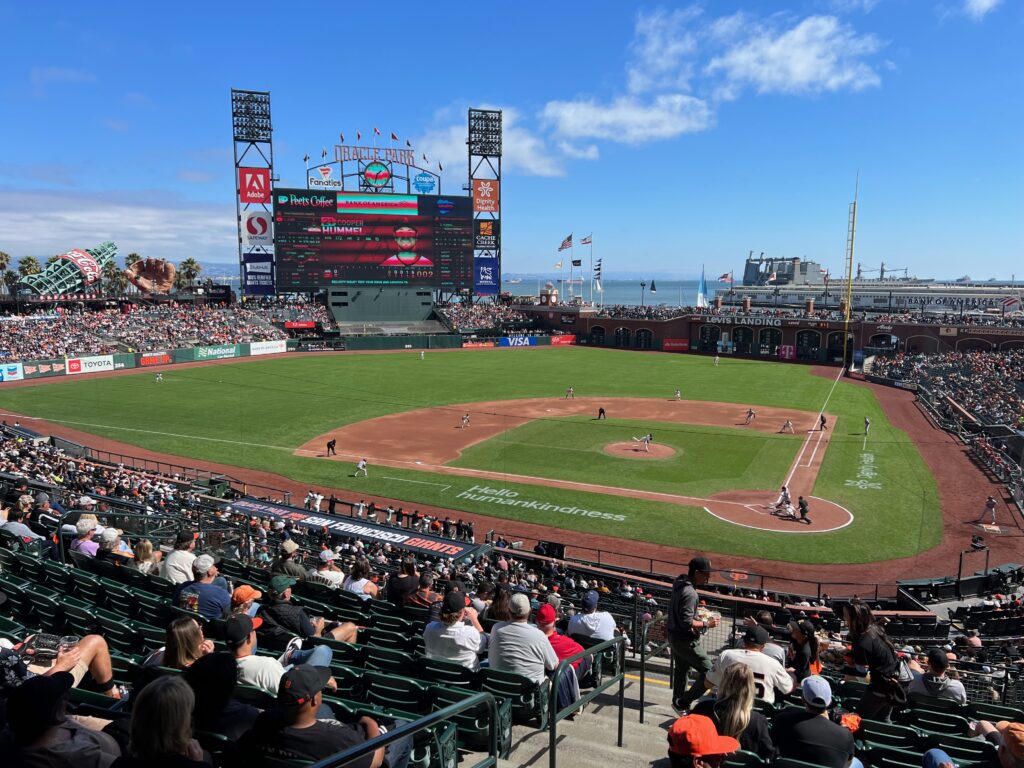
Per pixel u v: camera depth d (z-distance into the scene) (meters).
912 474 47.12
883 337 101.62
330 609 13.01
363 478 45.16
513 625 8.75
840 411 68.19
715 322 115.94
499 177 127.31
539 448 53.06
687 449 52.97
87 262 121.94
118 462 47.56
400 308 126.75
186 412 64.88
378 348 116.12
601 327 127.62
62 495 26.80
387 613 13.42
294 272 114.88
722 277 130.50
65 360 85.12
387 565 24.20
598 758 8.80
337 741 5.65
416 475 45.88
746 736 7.11
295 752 5.54
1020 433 51.34
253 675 7.58
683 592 10.21
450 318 128.12
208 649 8.22
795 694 9.98
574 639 11.75
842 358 104.69
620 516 38.41
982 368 80.12
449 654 9.32
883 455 51.81
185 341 102.19
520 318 133.38
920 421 64.12
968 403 66.19
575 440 55.59
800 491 43.06
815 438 56.81
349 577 15.65
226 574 15.91
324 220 114.69
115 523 23.02
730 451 52.47
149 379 83.38
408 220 118.81
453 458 50.16
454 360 105.00
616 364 102.25
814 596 28.91
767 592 27.69
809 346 107.69
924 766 7.21
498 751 8.05
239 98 113.81
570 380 86.75
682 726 6.15
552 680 8.10
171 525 24.48
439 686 8.02
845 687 10.52
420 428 59.62
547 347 123.75
